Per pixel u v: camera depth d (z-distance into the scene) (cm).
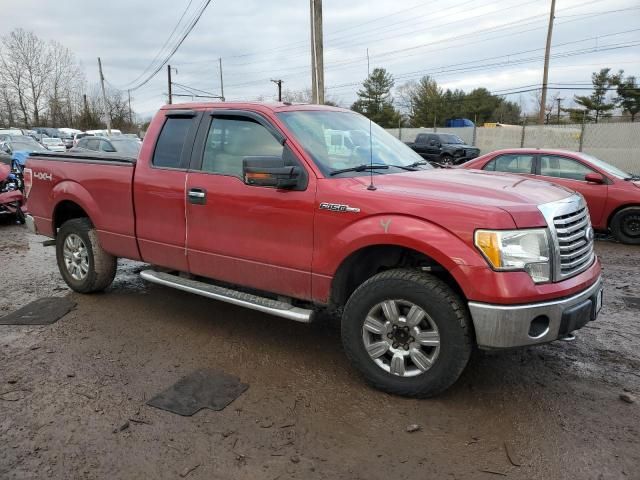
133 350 432
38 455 294
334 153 408
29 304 544
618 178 889
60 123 7425
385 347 354
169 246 470
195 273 459
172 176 459
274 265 400
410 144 2911
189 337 460
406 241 334
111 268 557
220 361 412
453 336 329
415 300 338
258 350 434
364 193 357
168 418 330
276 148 407
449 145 2717
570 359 415
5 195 1027
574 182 914
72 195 546
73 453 296
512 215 315
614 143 2342
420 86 6681
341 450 299
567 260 333
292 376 388
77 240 564
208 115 453
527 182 398
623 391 364
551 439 307
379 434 314
